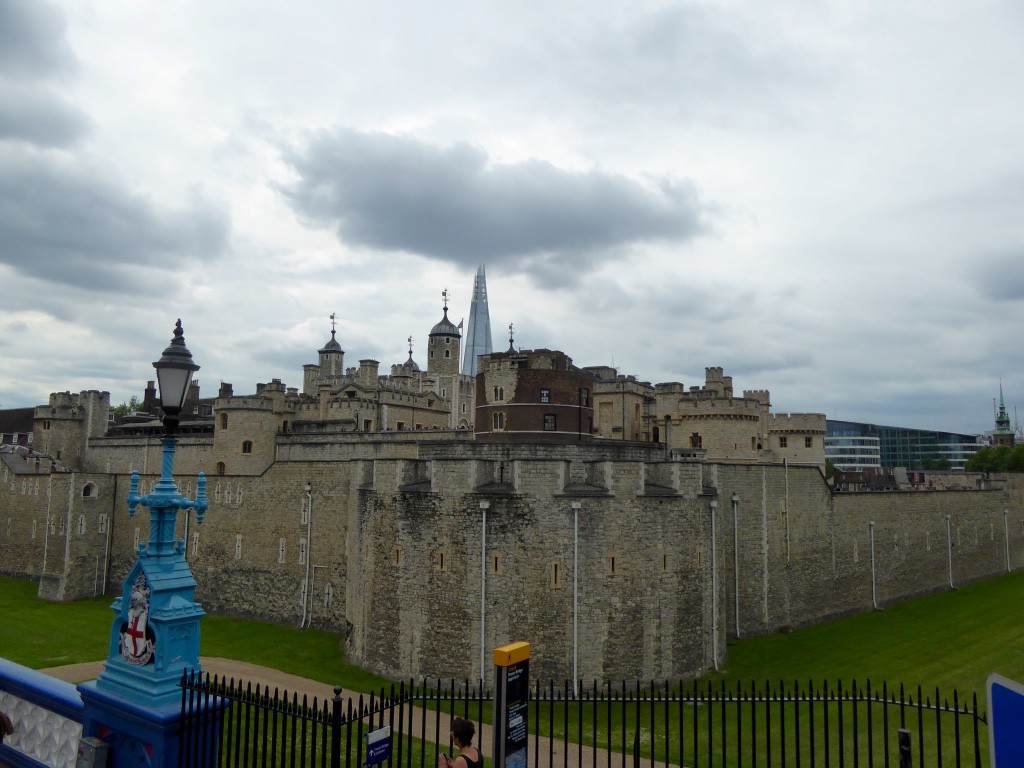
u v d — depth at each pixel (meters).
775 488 50.16
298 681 36.44
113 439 82.69
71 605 59.09
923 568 64.06
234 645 45.50
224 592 56.28
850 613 55.09
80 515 63.00
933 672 37.66
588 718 30.80
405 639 36.66
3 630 49.03
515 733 13.28
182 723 12.07
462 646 34.97
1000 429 179.38
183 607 13.03
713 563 39.00
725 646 41.53
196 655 13.37
